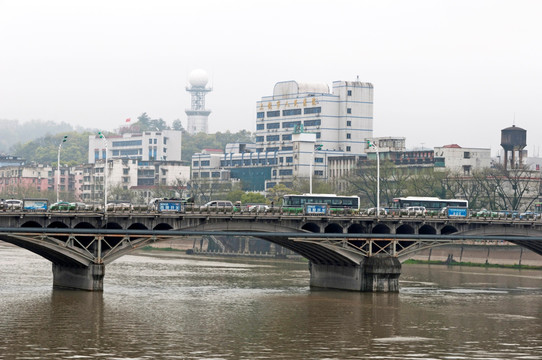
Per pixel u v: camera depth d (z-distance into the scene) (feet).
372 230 577.02
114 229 491.72
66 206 494.59
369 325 411.34
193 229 516.73
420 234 587.68
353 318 431.43
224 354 335.26
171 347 345.51
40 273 637.71
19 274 626.23
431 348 358.23
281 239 545.03
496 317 447.83
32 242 462.60
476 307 485.56
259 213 538.06
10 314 415.64
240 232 512.63
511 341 378.94
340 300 499.10
